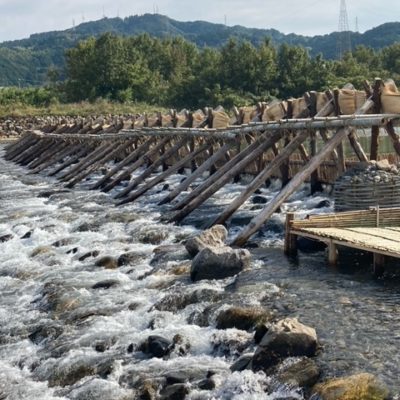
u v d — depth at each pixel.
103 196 25.44
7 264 15.98
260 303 10.74
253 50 85.06
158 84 93.81
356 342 8.78
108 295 12.57
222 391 8.01
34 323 11.70
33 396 8.95
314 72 82.50
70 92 92.62
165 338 9.81
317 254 13.53
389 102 16.38
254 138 21.36
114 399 8.41
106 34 95.94
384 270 11.76
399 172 14.88
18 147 47.81
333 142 15.83
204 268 12.54
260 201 20.39
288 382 7.80
